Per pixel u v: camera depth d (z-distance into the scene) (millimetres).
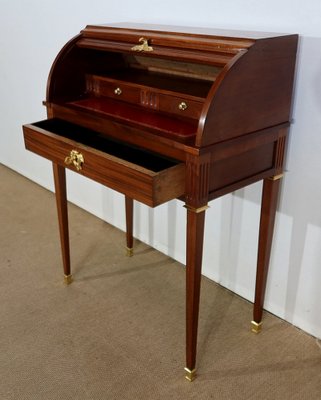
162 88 1237
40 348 1400
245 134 1110
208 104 984
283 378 1302
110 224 2152
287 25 1217
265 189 1300
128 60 1520
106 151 1332
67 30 1951
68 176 2312
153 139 1099
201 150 1004
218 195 1119
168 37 1154
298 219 1379
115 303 1607
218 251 1675
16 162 2719
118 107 1326
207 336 1458
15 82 2422
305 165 1305
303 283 1438
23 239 2006
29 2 2094
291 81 1194
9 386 1270
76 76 1436
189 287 1179
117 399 1233
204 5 1396
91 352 1388
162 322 1518
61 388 1266
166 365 1345
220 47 1060
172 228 1828
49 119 1426
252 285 1603
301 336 1463
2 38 2383
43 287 1688
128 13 1659
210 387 1273
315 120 1241
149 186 1020
